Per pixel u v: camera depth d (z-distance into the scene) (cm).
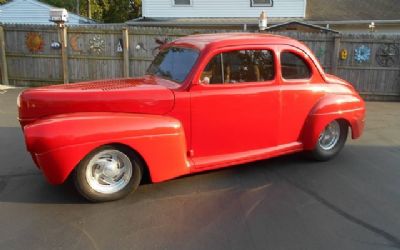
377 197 400
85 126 345
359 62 1071
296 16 1642
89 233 320
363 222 346
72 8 3162
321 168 484
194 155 413
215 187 416
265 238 316
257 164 490
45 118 363
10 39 1111
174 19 1673
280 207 373
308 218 352
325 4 1780
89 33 1091
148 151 369
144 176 414
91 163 359
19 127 652
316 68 479
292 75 461
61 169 341
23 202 372
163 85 404
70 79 1127
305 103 470
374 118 816
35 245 301
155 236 317
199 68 397
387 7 1722
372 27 1517
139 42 1091
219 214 356
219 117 413
